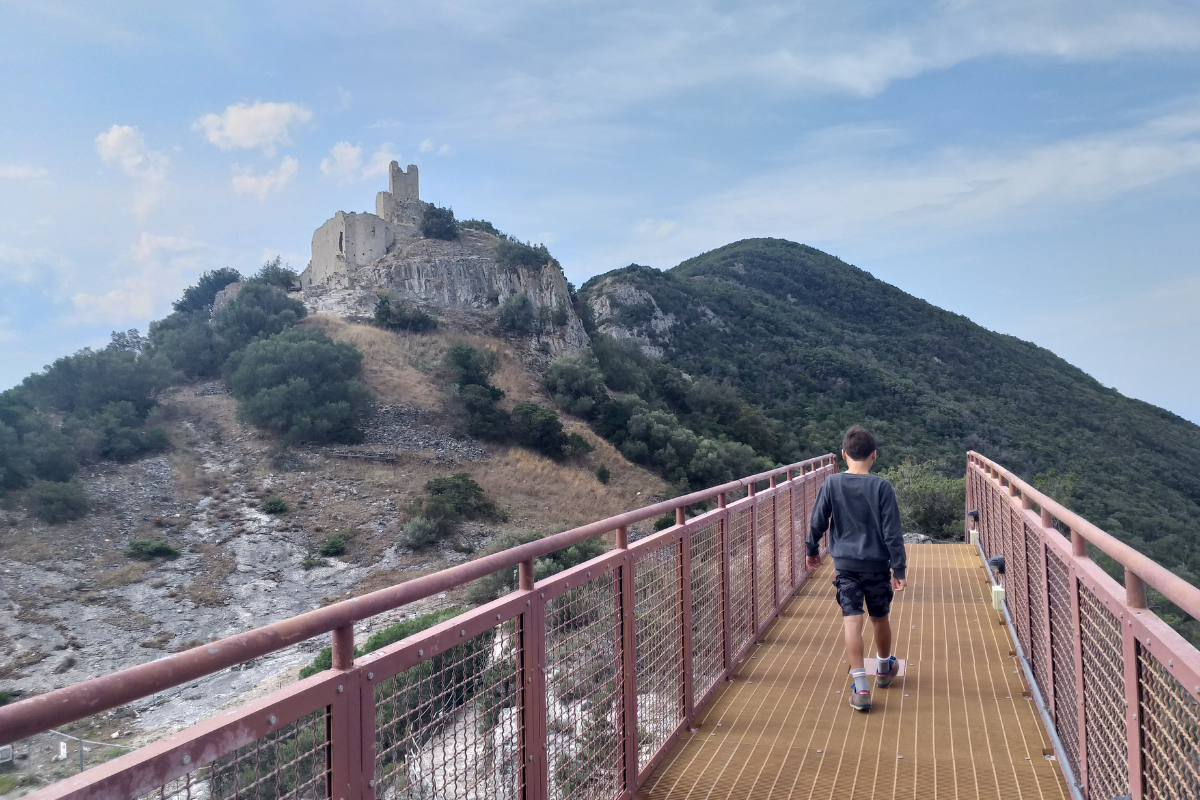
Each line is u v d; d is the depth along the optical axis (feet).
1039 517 14.56
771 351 340.18
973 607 23.04
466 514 121.80
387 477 135.54
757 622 19.94
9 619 77.71
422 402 169.89
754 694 15.98
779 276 462.19
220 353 180.55
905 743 13.12
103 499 115.03
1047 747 12.70
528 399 192.95
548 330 246.47
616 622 11.12
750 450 200.03
